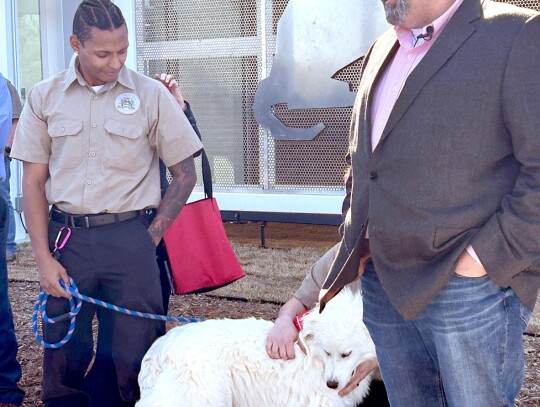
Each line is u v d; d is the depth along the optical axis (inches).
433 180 88.7
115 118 131.6
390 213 92.6
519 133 84.1
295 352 125.6
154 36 290.5
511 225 84.1
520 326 92.9
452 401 94.7
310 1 260.1
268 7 271.0
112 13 127.1
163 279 160.4
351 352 118.3
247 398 128.2
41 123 134.0
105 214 132.3
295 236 311.6
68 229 132.8
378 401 139.3
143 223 136.1
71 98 132.1
